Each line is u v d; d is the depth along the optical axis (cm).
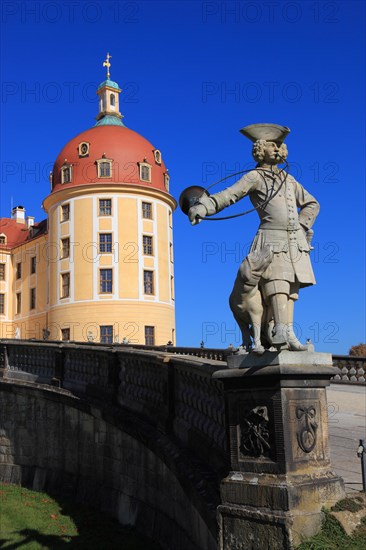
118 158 5456
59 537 938
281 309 584
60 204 5512
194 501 648
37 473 1350
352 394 1834
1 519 1054
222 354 1945
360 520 535
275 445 538
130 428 970
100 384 1188
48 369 1427
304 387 557
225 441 625
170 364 856
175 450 775
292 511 513
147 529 901
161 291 5403
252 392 562
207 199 603
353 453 962
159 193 5497
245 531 537
